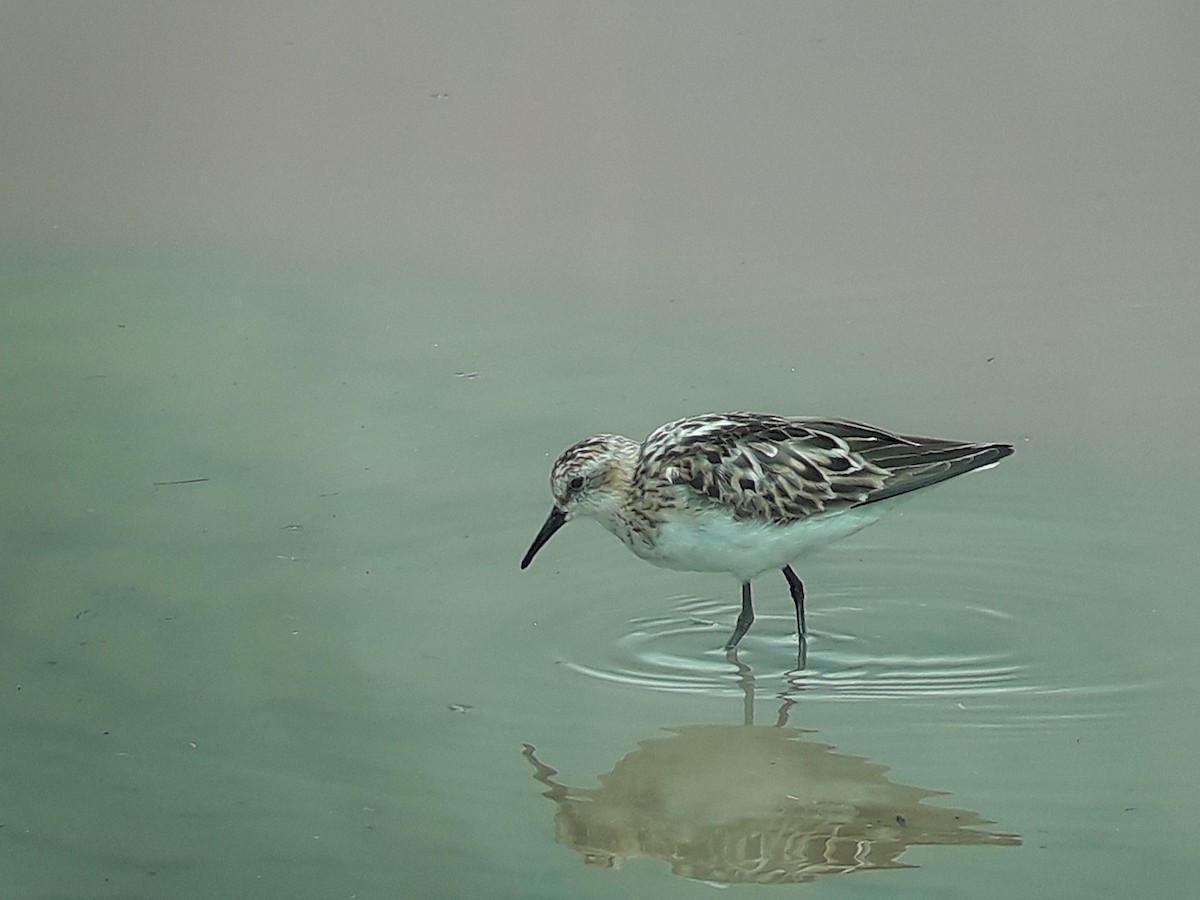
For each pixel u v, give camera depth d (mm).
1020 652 10273
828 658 10352
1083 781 8852
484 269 14758
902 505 12016
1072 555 11383
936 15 17625
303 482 12016
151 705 9500
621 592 11188
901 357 13508
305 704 9570
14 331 13867
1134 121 16250
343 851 8234
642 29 17578
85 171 16125
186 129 16578
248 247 15117
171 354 13578
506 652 10258
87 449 12320
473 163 16031
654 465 10594
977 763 9047
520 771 8984
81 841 8273
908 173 15812
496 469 12188
